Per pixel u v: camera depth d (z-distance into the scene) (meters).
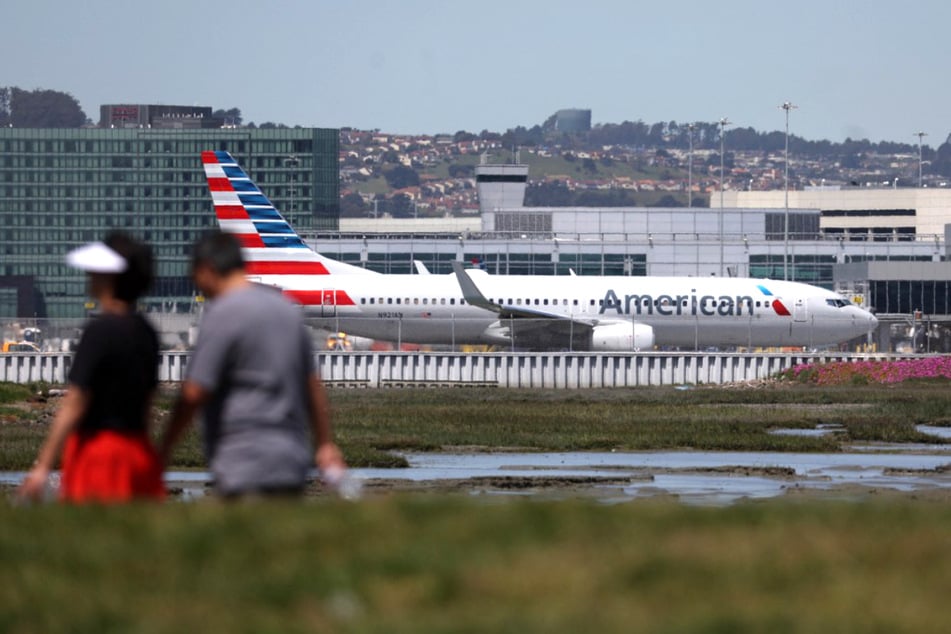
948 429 184.00
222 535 43.62
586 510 49.44
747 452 148.62
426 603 37.06
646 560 41.22
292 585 38.34
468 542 43.47
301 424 49.78
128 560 41.03
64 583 38.81
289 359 48.97
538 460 138.00
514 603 37.09
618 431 167.00
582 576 39.47
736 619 35.31
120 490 49.97
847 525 47.59
